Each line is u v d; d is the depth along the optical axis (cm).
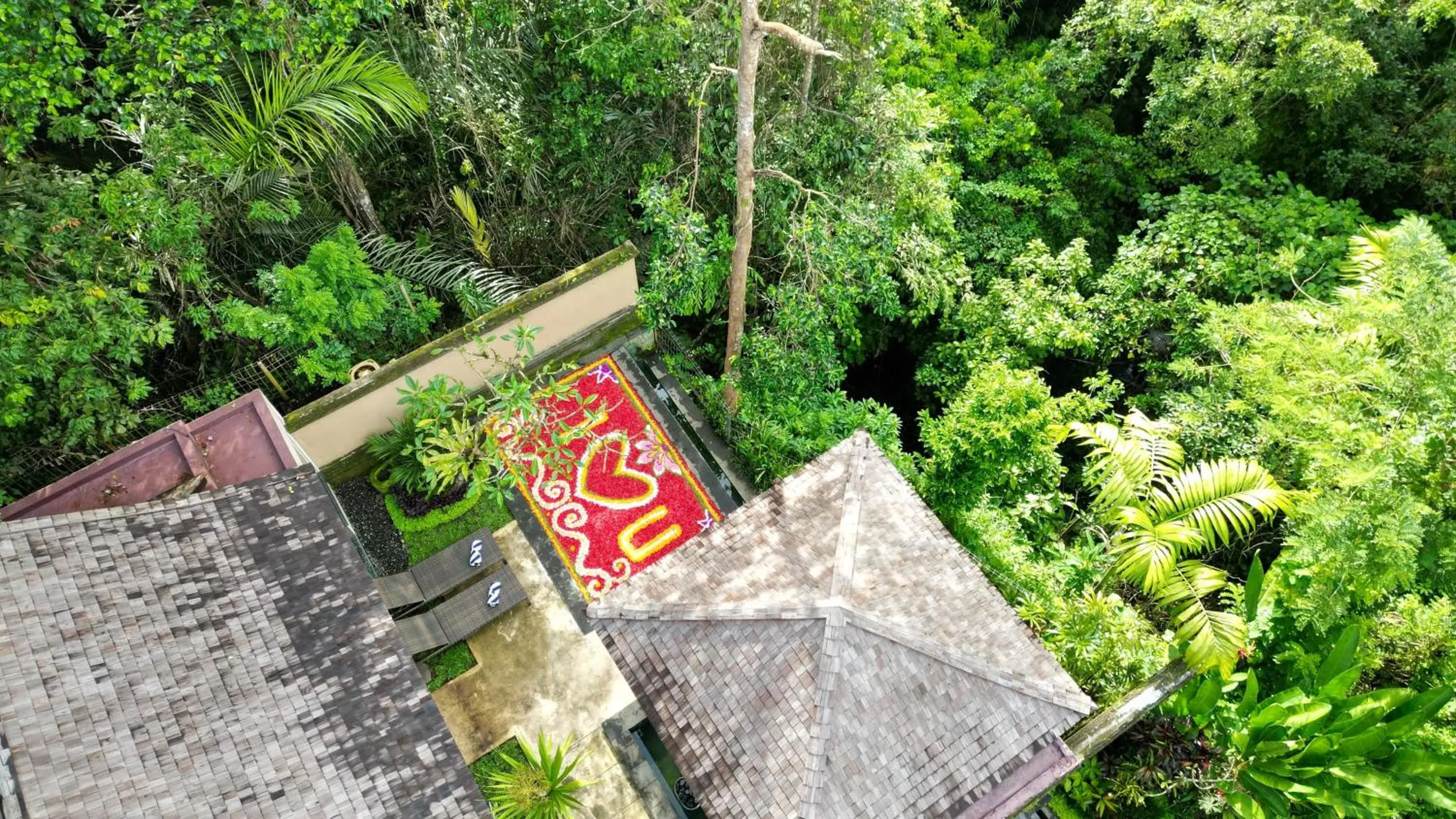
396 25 1303
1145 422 1181
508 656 1204
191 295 1209
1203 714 1089
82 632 806
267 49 1101
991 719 834
